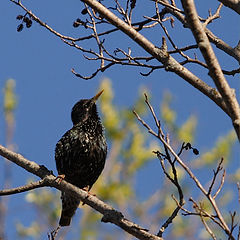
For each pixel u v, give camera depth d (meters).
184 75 8.43
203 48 6.98
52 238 10.05
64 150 12.69
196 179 7.23
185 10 7.07
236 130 6.90
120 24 8.52
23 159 10.57
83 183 13.02
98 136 12.80
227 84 7.02
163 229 9.10
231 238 6.98
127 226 9.39
